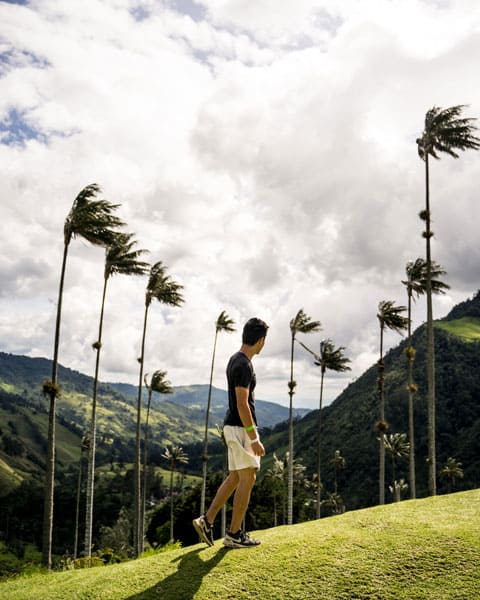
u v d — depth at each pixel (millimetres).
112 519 131000
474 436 135500
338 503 108812
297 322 44969
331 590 4980
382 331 44500
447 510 7109
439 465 131125
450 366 170500
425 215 29375
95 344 32656
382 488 42781
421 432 144250
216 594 5152
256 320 5699
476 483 117312
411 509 7387
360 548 5672
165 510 89125
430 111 29328
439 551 5391
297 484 83500
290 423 44375
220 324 53469
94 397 31984
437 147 28938
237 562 5711
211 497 77125
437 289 36094
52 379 23781
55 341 24312
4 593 6625
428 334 28781
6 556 103750
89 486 31000
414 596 4773
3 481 172250
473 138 27938
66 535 124625
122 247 32312
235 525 6055
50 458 23250
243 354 5605
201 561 5902
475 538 5578
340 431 164250
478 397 154000
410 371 41188
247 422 5422
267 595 5020
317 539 6039
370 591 4914
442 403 154875
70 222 24688
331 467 142000
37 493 149250
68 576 6887
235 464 5641
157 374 51438
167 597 5254
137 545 39188
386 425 44031
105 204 24797
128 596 5438
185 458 80125
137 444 39531
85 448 65750
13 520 131500
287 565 5484
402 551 5484
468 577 4902
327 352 46812
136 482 39500
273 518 78438
